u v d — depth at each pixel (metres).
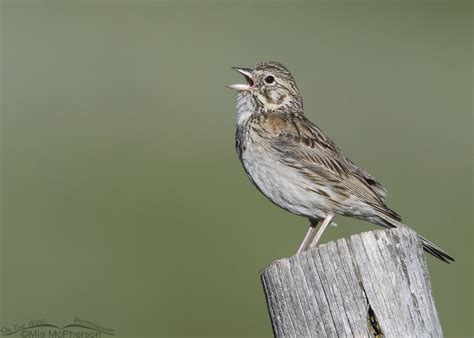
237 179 20.16
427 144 20.50
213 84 23.56
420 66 24.05
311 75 23.48
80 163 20.83
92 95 23.34
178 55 25.11
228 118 22.14
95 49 25.59
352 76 23.42
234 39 25.92
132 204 19.30
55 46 25.66
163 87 23.42
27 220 18.58
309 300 7.38
